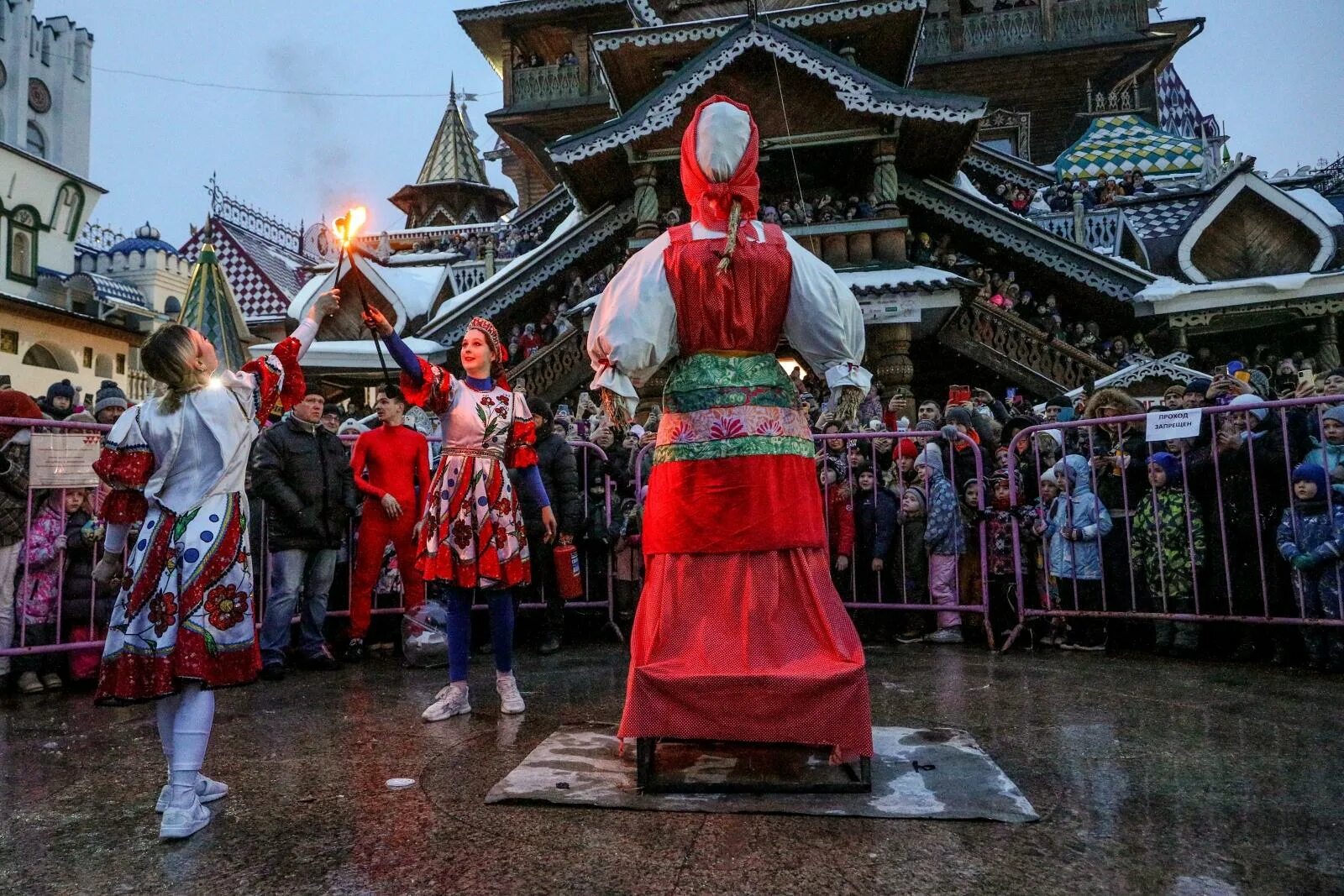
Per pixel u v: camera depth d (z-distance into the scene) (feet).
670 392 9.93
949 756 10.07
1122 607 17.99
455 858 7.39
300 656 17.21
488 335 13.58
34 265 78.84
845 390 9.80
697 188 9.89
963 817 8.10
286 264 113.39
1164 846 7.47
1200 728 11.41
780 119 49.88
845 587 20.92
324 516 17.07
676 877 6.93
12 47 99.96
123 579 8.38
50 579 16.02
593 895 6.64
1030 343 51.29
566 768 9.78
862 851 7.38
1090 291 55.88
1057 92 85.35
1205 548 17.03
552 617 19.06
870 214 49.14
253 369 9.14
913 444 20.52
